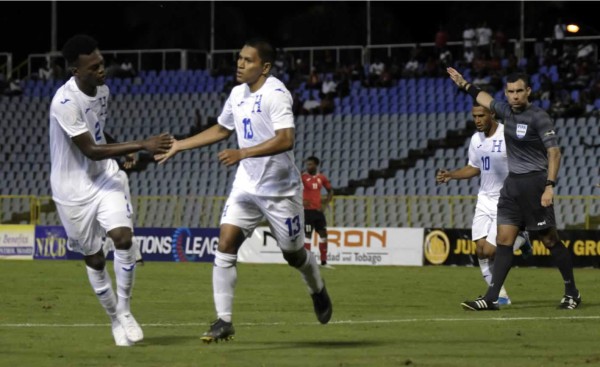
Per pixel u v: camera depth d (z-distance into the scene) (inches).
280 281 1990.7
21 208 3644.2
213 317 1274.6
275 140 894.4
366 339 1014.4
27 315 1291.8
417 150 3599.9
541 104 3565.5
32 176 3855.8
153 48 5054.1
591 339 1012.5
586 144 3304.6
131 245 944.9
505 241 1336.1
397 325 1151.6
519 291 1758.1
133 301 1525.6
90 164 947.3
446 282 1988.2
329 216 3216.0
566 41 3865.7
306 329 1112.2
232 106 943.0
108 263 2642.7
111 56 4741.6
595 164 3253.0
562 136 3366.1
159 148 927.0
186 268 2463.1
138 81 4183.1
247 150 886.4
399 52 4057.6
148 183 3663.9
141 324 1181.7
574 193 3193.9
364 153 3636.8
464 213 3080.7
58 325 1159.0
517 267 2566.4
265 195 926.4
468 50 3890.3
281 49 4109.3
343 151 3661.4
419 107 3772.1
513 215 1332.4
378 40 4891.7
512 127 1304.1
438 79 3833.7
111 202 943.7
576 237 2568.9
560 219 2997.0
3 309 1376.7
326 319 1010.1
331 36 4933.6
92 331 1089.4
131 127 3996.1
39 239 2945.4
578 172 3238.2
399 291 1752.0
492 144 1439.5
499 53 3843.5
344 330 1099.9
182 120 3981.3
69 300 1524.4
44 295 1620.3
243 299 1568.7
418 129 3659.0
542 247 2549.2
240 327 1134.4
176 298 1582.2
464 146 3560.5
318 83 3954.2
